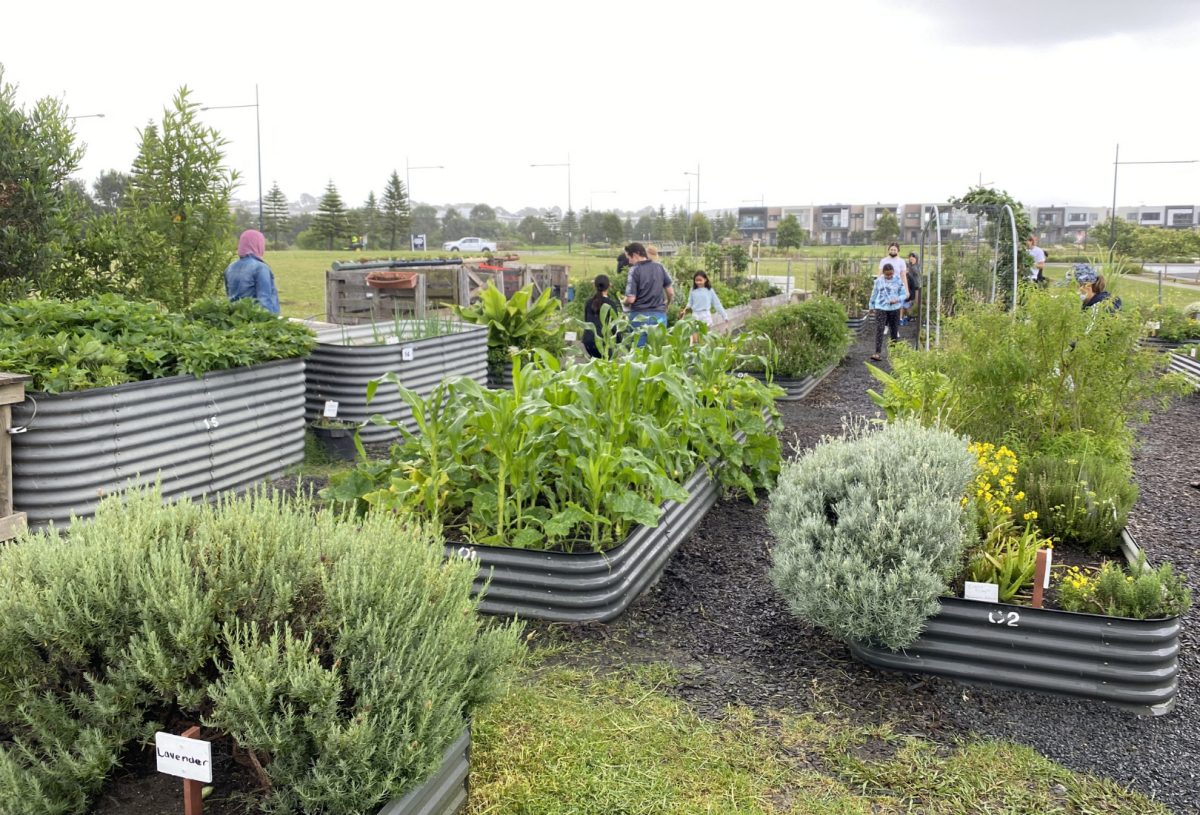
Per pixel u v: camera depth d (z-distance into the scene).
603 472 4.97
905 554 4.02
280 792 2.67
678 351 6.96
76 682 2.84
